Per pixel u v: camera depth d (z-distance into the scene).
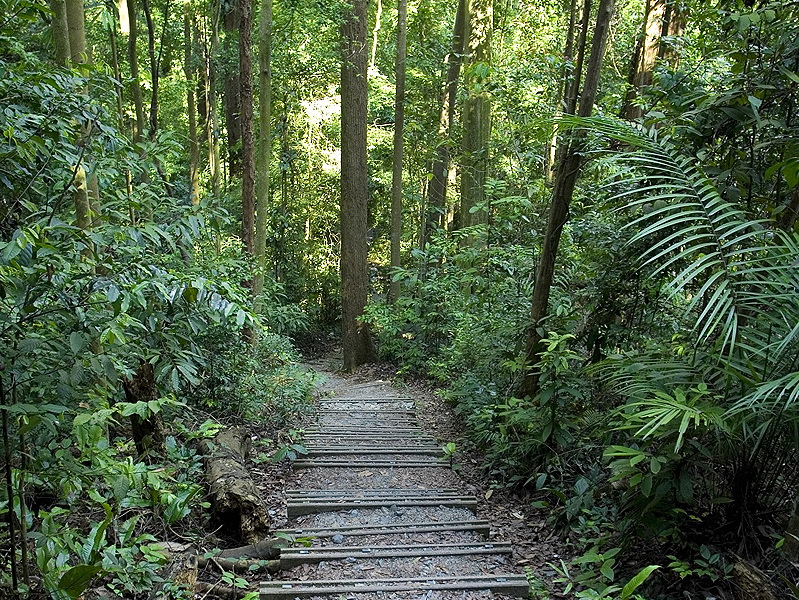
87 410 2.31
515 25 9.88
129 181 4.20
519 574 3.17
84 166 2.62
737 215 2.80
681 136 3.47
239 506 3.48
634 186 3.52
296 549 3.37
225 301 2.40
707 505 2.98
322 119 13.41
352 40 10.30
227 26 11.16
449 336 9.23
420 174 13.30
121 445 3.19
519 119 6.78
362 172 10.74
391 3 13.78
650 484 2.70
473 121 9.05
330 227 14.73
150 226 2.76
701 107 3.36
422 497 4.38
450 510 4.20
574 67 6.34
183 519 3.47
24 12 2.47
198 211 3.50
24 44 3.57
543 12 9.55
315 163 13.95
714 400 2.72
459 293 9.09
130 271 2.26
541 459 4.37
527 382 4.79
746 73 3.38
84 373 2.29
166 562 2.78
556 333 4.24
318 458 5.31
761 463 2.77
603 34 4.12
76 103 2.56
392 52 13.13
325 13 9.62
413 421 6.72
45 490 2.80
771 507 2.88
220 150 13.18
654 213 2.76
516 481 4.44
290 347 9.16
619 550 2.86
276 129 12.97
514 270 6.05
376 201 16.00
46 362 2.20
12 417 2.13
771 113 3.41
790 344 2.51
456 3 12.70
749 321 2.80
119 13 6.12
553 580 3.11
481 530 3.79
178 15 9.46
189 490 3.42
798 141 3.10
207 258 5.70
